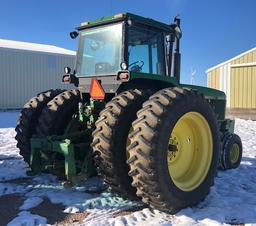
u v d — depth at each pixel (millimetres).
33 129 5531
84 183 5188
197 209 4320
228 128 7270
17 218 3928
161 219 3947
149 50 5328
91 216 4027
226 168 6535
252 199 4727
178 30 5605
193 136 4723
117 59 4980
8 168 6137
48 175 5609
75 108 5352
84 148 4934
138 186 4004
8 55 20734
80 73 5465
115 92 4957
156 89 5164
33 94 21734
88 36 5387
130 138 4016
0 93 20484
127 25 4926
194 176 4539
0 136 10305
